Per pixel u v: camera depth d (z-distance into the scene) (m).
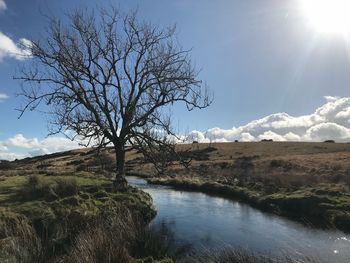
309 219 20.88
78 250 10.91
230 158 77.12
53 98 26.00
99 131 25.98
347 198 22.75
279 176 41.03
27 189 18.38
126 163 81.19
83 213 15.53
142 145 26.78
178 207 25.44
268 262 12.36
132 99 27.55
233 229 18.55
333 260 13.41
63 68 26.30
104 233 11.59
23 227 12.07
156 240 13.35
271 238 16.78
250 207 25.73
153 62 27.50
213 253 13.51
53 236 13.38
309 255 13.92
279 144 101.00
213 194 34.03
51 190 17.89
